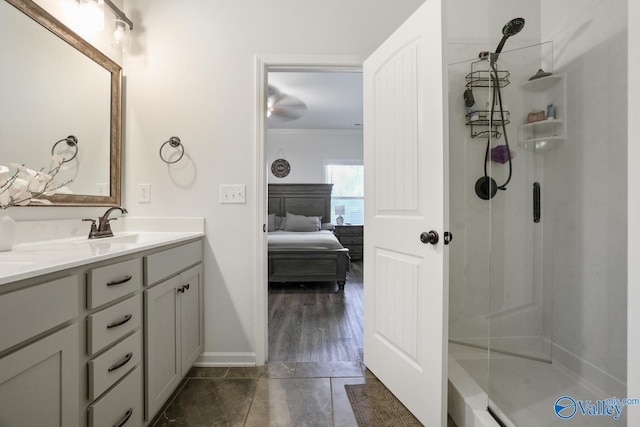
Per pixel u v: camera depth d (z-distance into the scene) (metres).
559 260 1.63
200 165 1.91
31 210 1.34
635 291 0.75
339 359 1.99
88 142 1.65
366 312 1.85
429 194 1.35
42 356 0.78
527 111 1.70
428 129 1.36
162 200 1.91
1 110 1.21
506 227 1.64
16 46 1.27
